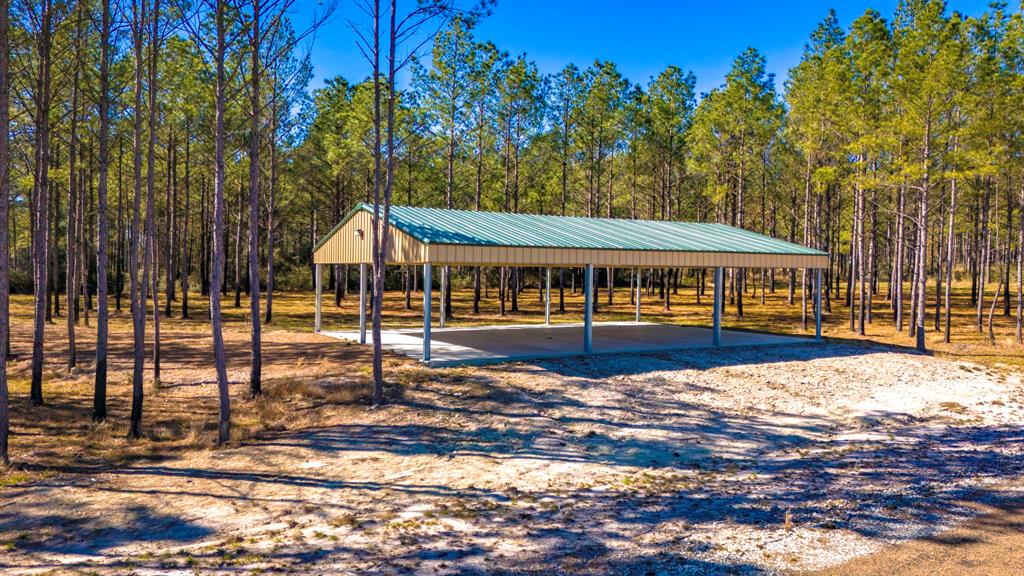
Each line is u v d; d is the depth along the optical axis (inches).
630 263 705.0
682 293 1819.6
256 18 492.1
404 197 1489.9
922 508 315.3
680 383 585.9
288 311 1219.2
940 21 858.1
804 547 266.4
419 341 781.3
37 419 466.0
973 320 1175.6
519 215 875.4
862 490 343.3
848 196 1376.7
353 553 257.4
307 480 351.9
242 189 1290.6
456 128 1183.6
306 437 430.9
